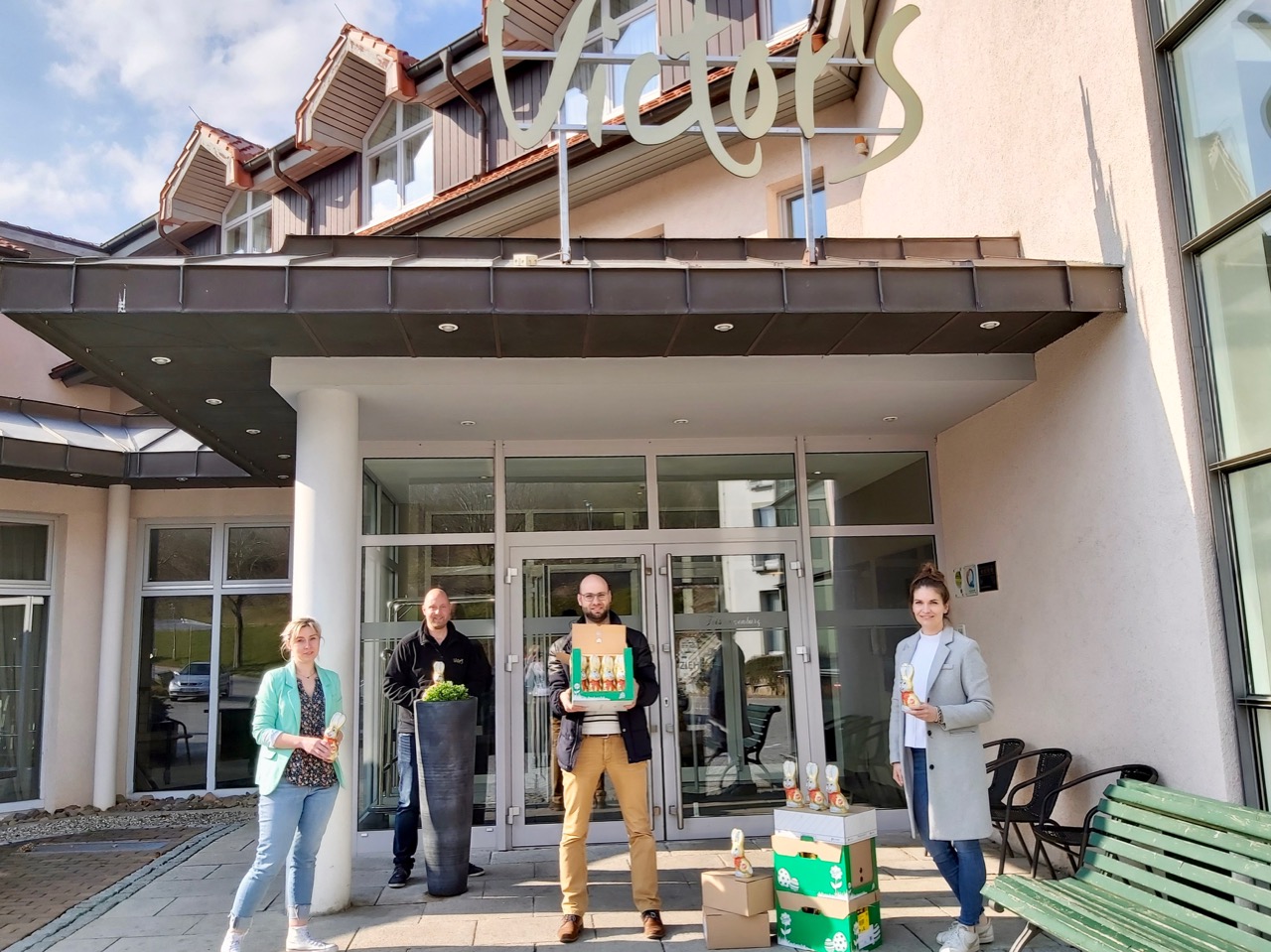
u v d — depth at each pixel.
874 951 4.70
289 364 5.74
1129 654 5.26
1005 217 6.51
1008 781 6.43
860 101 9.11
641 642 5.35
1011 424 6.52
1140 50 5.01
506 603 7.38
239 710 10.89
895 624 7.63
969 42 6.95
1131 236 5.13
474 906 5.62
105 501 10.54
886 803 7.45
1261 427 4.43
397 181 12.20
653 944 4.91
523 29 10.72
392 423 6.82
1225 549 4.64
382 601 7.36
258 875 4.66
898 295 5.09
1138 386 5.11
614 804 7.26
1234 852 3.61
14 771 9.77
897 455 7.82
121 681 10.52
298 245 5.41
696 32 5.59
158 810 9.89
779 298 5.04
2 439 8.88
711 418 6.96
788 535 7.62
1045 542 6.12
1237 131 4.50
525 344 5.49
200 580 11.04
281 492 10.90
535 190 9.94
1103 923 3.61
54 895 6.36
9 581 9.91
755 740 7.37
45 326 4.98
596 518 7.54
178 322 4.95
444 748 5.87
